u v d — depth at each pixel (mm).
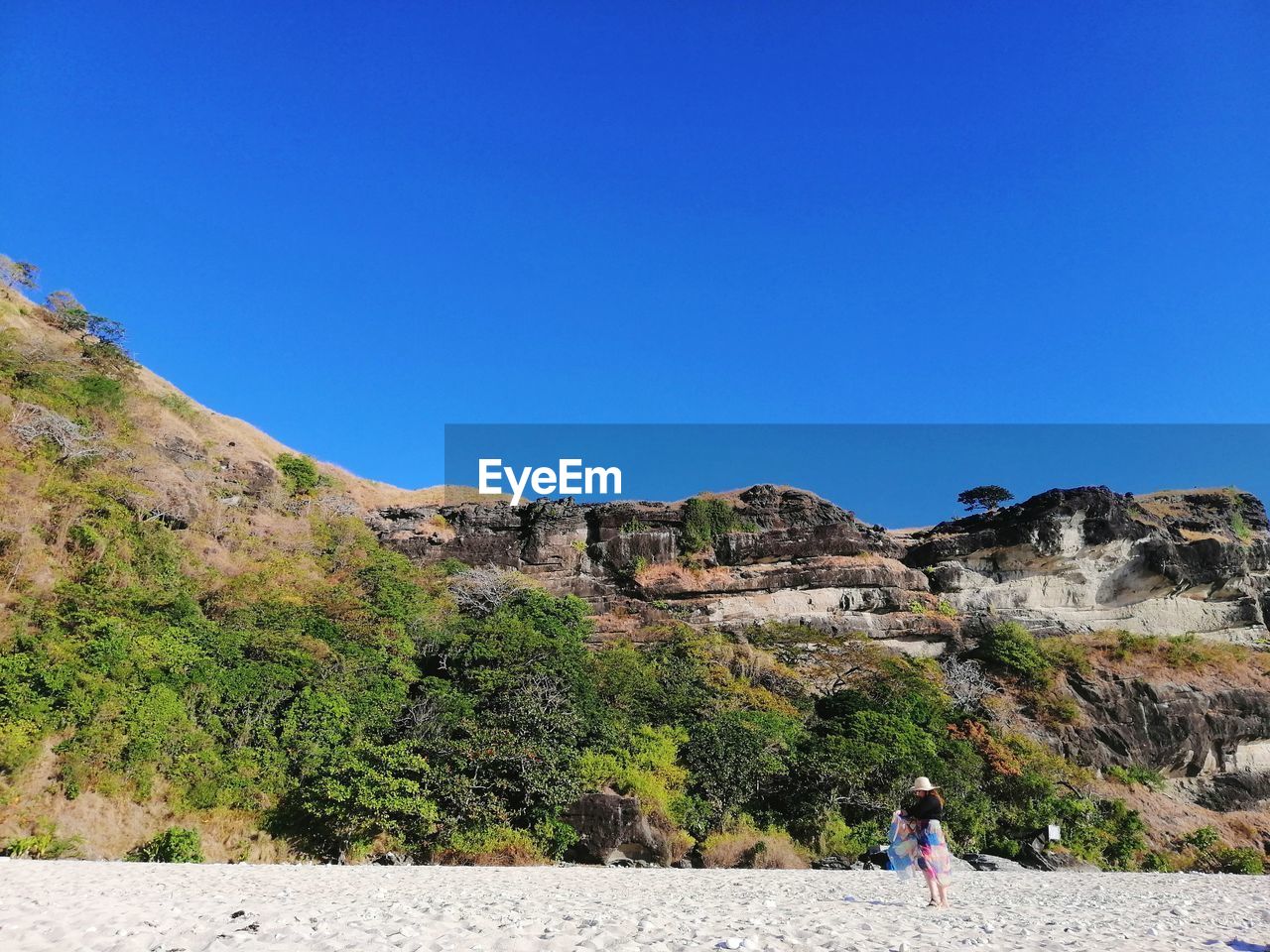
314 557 50500
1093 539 62719
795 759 35594
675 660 46219
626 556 59062
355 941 9578
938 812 14742
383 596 44281
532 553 58781
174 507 43031
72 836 23688
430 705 33625
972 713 49219
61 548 34250
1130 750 50875
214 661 31938
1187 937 11109
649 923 11211
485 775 29031
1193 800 51188
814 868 30562
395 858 26531
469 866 26047
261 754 29469
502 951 9227
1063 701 52000
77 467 40031
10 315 51438
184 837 23984
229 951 8836
